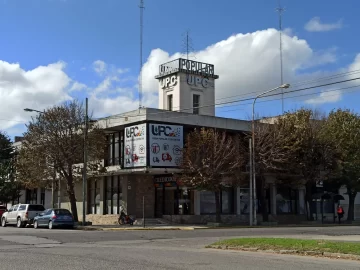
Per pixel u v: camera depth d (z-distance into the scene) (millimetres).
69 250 16781
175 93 48625
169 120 37969
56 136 36594
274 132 40094
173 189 40406
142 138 36844
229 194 42656
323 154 41750
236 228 33594
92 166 38000
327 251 14750
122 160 39938
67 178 37750
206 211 40750
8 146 57531
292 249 15633
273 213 45094
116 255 14836
